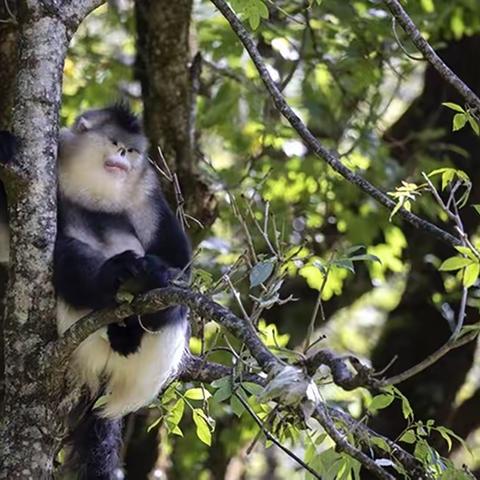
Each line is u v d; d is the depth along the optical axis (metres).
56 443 7.54
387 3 7.57
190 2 11.40
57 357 7.26
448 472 7.57
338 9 13.62
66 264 7.58
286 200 14.78
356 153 14.56
